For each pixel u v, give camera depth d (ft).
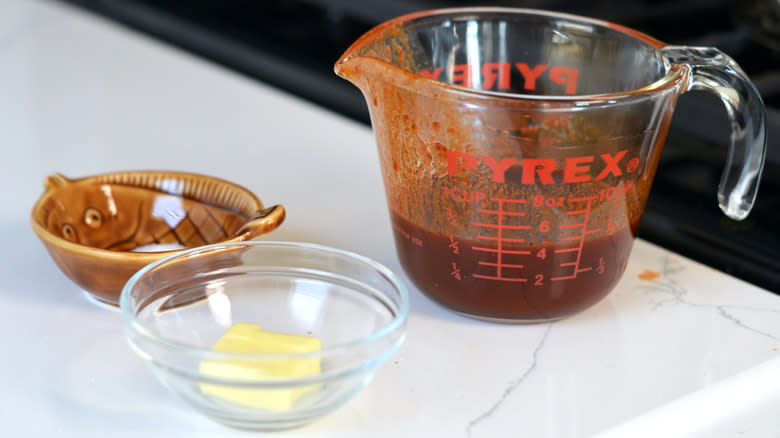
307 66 2.52
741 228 1.72
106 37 2.60
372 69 1.31
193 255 1.36
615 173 1.30
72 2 3.17
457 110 1.26
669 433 1.28
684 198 1.82
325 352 1.19
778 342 1.39
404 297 1.28
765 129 1.36
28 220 1.64
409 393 1.29
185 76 2.31
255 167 1.83
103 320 1.41
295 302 1.39
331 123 2.05
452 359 1.35
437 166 1.31
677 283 1.53
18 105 2.08
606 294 1.40
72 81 2.23
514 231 1.31
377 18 2.49
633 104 1.27
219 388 1.21
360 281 1.37
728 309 1.46
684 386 1.31
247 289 1.40
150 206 1.56
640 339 1.39
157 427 1.24
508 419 1.26
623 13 2.27
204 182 1.54
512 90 1.57
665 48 1.39
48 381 1.30
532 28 1.53
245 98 2.16
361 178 1.81
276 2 3.00
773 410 1.36
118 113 2.05
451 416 1.26
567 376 1.32
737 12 2.11
